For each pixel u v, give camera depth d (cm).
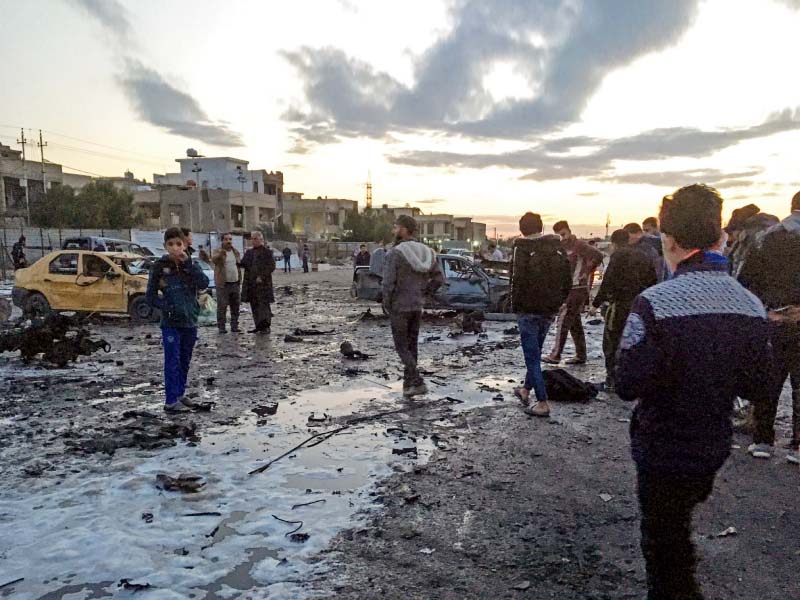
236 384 726
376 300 1469
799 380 451
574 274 849
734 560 321
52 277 1303
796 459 448
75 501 387
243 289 1170
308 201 8606
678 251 212
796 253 425
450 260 1457
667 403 199
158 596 283
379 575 304
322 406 627
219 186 7394
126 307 1282
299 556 321
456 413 602
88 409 612
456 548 333
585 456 480
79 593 286
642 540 219
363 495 400
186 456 471
